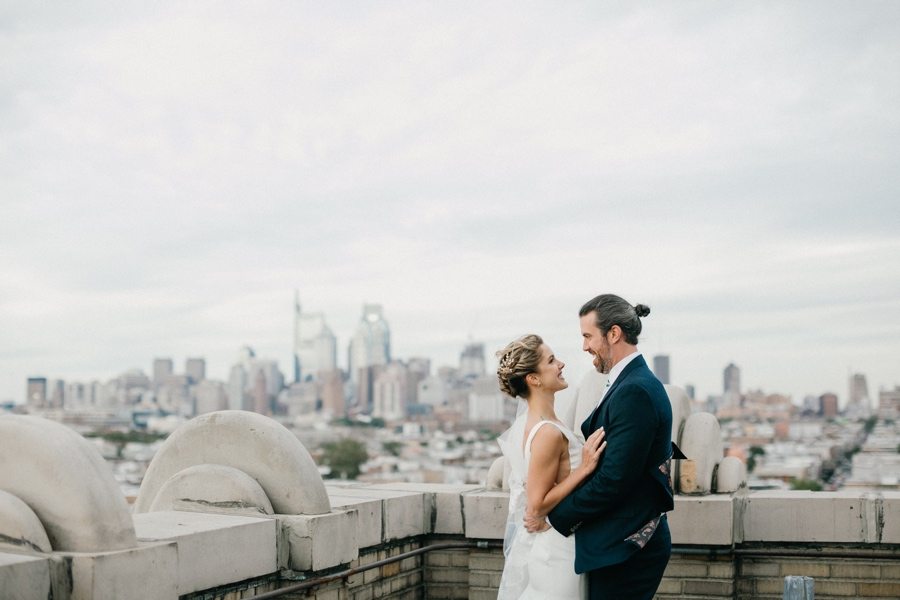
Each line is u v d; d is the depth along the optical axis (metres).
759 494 7.82
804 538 7.38
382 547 7.30
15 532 4.39
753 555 7.31
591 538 4.71
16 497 4.51
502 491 8.05
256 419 6.28
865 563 7.26
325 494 6.30
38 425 4.67
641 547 4.68
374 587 7.19
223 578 5.39
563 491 4.73
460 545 7.71
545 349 4.97
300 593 5.93
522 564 4.95
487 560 7.78
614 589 4.73
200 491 6.16
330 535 6.13
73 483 4.52
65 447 4.61
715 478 7.53
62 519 4.50
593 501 4.62
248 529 5.61
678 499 7.23
